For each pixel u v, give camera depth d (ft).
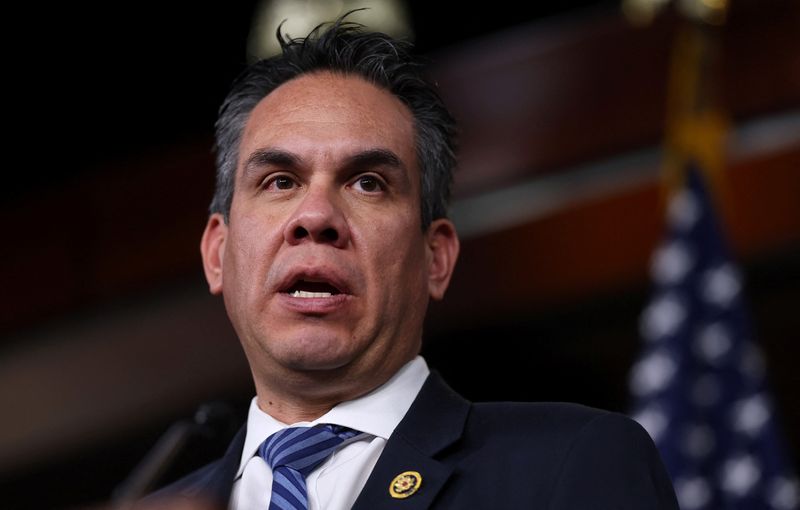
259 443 10.84
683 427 20.61
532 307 34.35
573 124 34.50
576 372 35.01
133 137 43.16
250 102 11.94
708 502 20.13
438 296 11.82
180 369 38.37
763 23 32.04
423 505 9.69
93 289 40.55
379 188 11.07
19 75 43.39
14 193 43.01
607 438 9.91
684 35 33.01
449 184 11.99
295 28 31.55
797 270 31.50
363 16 31.96
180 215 39.75
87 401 39.45
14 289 41.50
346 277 10.52
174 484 11.30
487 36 38.93
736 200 31.53
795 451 31.76
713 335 21.27
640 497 9.57
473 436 10.47
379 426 10.60
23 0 42.14
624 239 33.19
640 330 33.68
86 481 39.91
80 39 42.91
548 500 9.58
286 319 10.51
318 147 10.98
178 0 42.04
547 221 34.24
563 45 34.99
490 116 35.45
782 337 32.09
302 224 10.52
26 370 40.52
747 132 32.09
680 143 23.47
